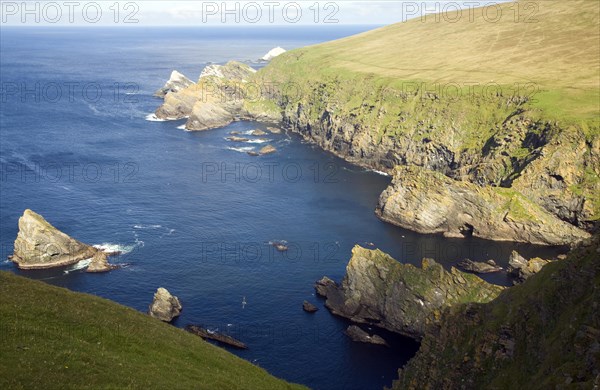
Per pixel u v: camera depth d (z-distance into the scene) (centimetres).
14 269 10169
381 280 9069
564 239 11969
